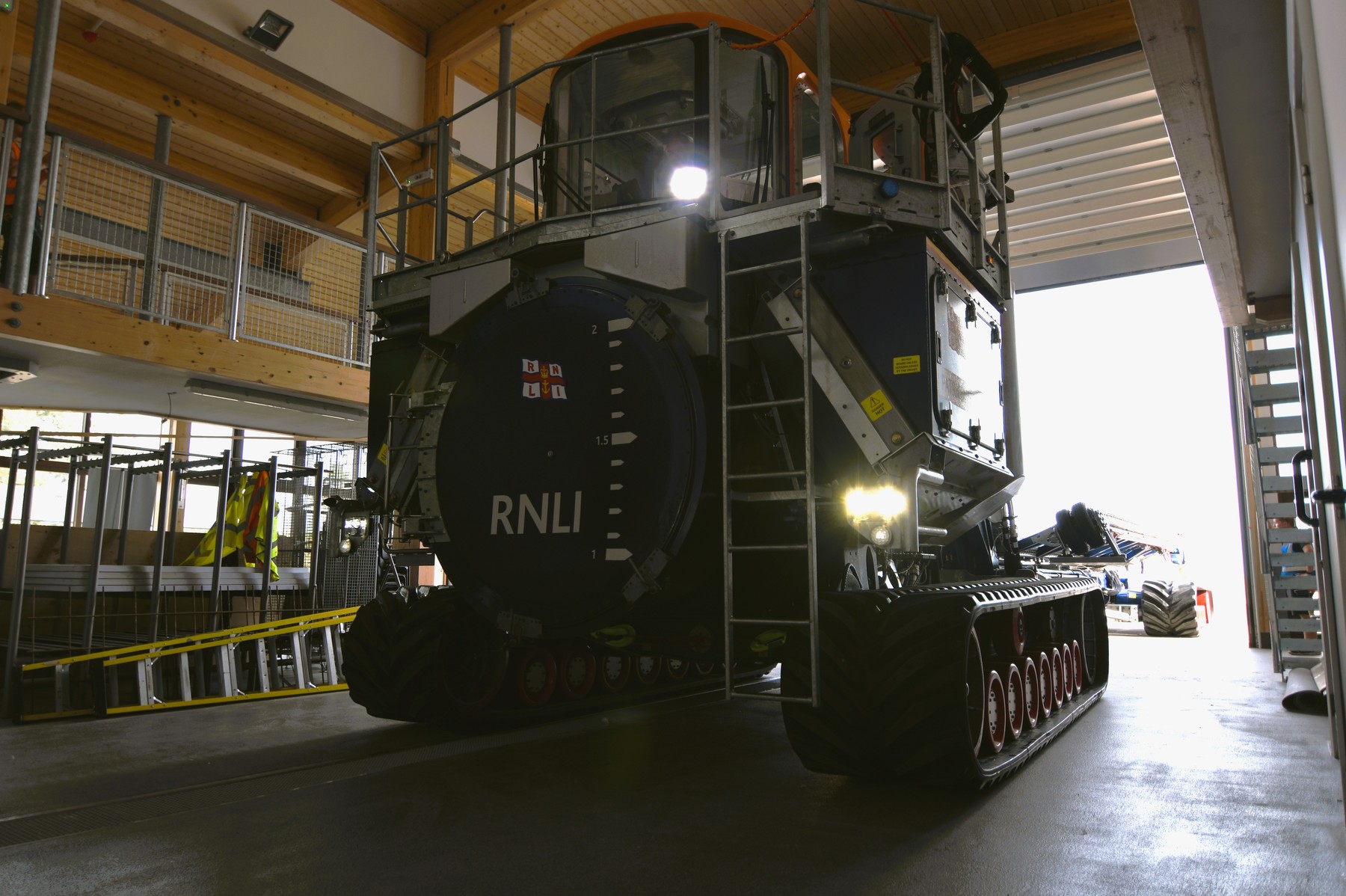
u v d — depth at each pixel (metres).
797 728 3.79
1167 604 14.76
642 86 5.50
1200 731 5.51
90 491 12.90
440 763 4.48
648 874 2.78
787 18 11.01
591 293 4.66
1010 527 6.81
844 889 2.64
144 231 8.66
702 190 4.79
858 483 4.35
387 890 2.63
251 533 8.49
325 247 10.37
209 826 3.32
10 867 2.85
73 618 7.49
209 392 8.92
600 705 6.40
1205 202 6.95
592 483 4.53
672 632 5.06
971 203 5.21
